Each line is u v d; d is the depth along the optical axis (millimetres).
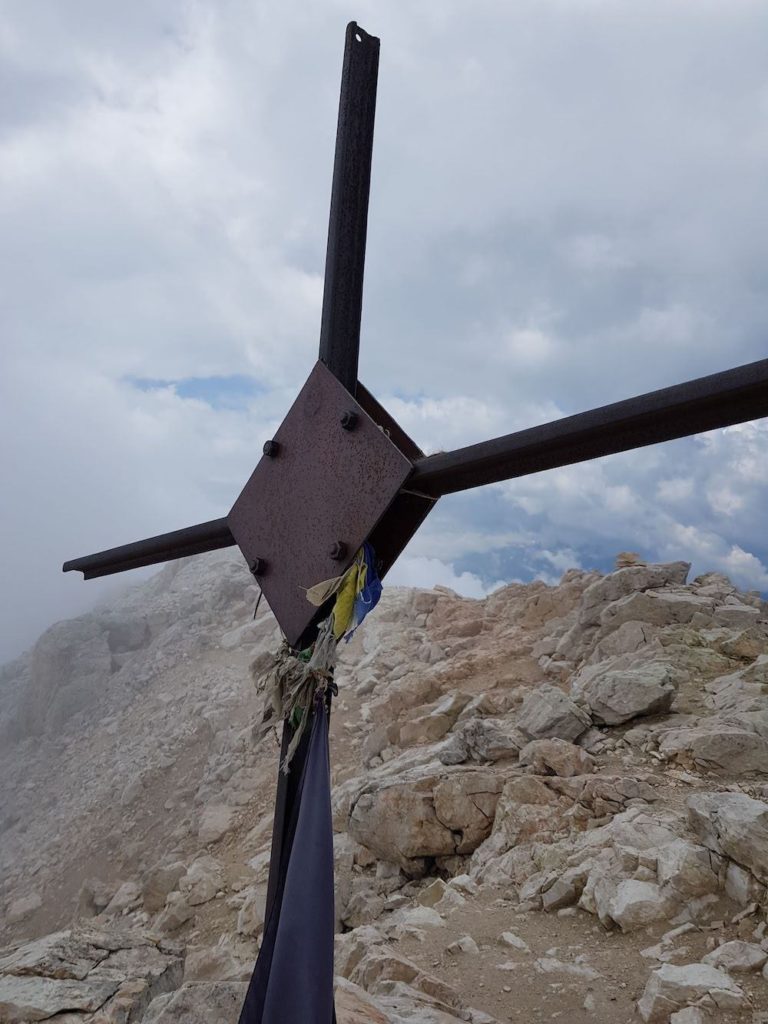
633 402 1741
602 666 13438
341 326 2678
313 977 2162
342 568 2305
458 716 14469
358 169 2814
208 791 17844
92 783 22547
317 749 2367
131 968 5309
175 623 33250
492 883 8273
